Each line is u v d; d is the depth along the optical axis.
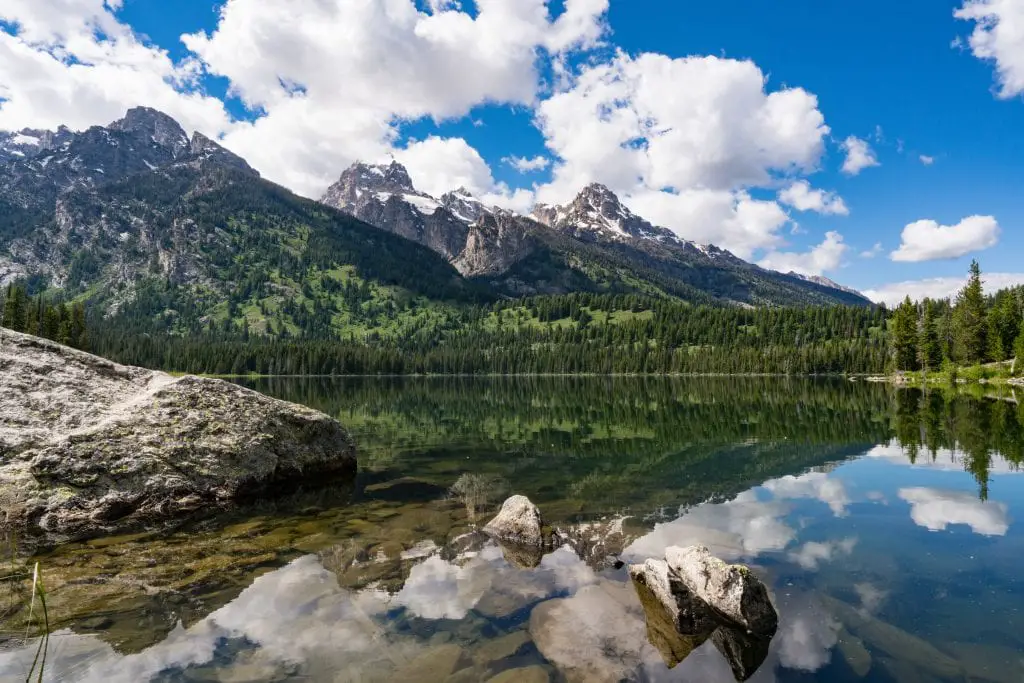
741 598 8.01
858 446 25.27
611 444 27.88
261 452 17.36
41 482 13.55
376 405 59.88
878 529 12.52
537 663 6.83
